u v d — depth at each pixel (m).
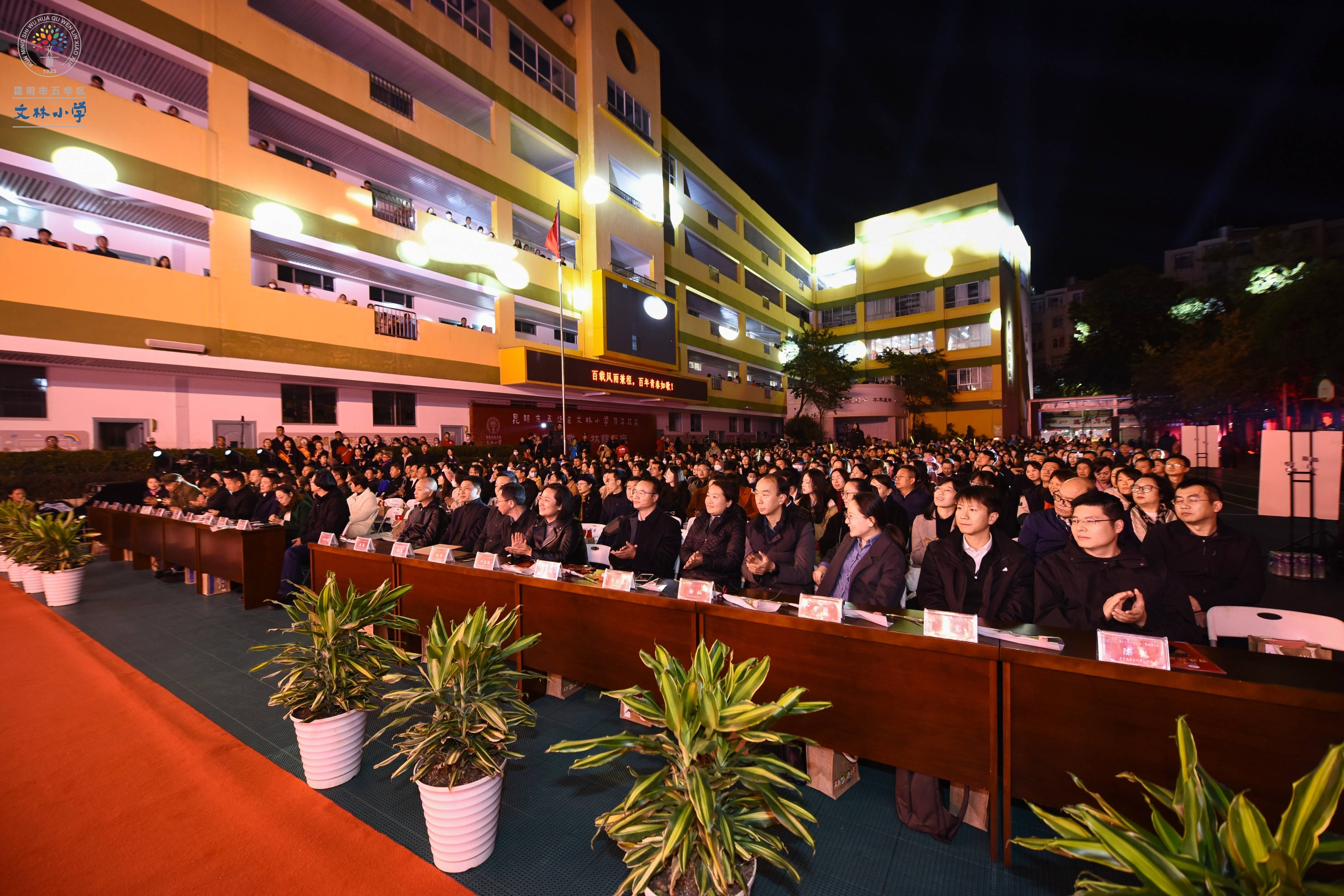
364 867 2.32
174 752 3.15
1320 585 6.39
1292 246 24.56
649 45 25.41
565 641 3.58
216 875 2.25
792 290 39.28
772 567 3.58
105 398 11.44
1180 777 1.54
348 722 2.94
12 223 10.90
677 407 27.67
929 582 3.32
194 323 11.77
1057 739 2.17
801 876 2.30
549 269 20.48
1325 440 6.71
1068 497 3.25
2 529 7.02
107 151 10.58
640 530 4.82
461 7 17.78
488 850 2.40
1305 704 1.77
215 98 12.21
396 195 16.03
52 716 3.57
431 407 17.62
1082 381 43.53
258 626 5.45
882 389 34.38
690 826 1.83
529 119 19.69
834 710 2.64
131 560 8.69
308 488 7.74
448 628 4.23
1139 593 2.47
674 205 27.42
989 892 2.19
